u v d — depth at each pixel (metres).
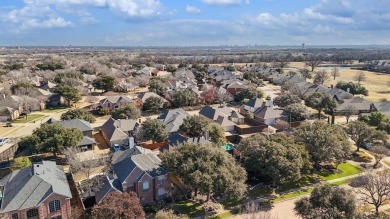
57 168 53.75
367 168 66.69
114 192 45.38
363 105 110.19
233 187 48.53
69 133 67.44
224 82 153.50
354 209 41.03
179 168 50.75
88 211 47.78
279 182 57.44
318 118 102.94
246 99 123.56
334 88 138.38
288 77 172.25
